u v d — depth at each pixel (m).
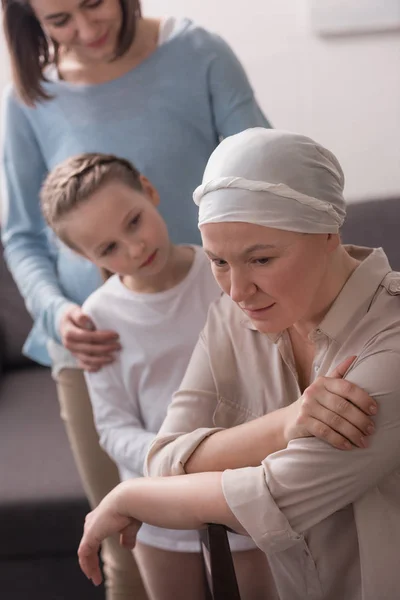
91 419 1.68
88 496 1.86
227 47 1.57
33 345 1.84
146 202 1.34
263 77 2.62
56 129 1.62
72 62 1.58
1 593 2.04
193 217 1.60
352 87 2.60
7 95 1.66
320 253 0.88
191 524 0.96
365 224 2.15
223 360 1.09
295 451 0.89
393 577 0.91
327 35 2.55
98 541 1.05
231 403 1.09
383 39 2.54
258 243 0.84
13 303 2.65
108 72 1.55
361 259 1.01
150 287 1.37
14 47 1.56
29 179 1.71
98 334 1.37
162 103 1.55
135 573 1.67
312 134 2.65
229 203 0.85
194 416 1.08
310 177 0.87
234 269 0.87
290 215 0.84
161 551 1.38
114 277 1.42
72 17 1.43
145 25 1.56
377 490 0.92
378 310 0.93
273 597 1.29
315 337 0.96
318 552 0.97
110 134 1.58
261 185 0.83
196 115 1.56
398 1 2.49
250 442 0.96
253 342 1.07
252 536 0.91
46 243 1.76
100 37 1.45
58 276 1.71
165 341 1.36
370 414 0.86
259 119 1.58
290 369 1.03
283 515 0.89
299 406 0.93
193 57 1.54
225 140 0.92
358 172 2.68
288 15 2.55
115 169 1.32
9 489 2.01
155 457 1.06
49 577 2.02
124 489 1.02
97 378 1.40
